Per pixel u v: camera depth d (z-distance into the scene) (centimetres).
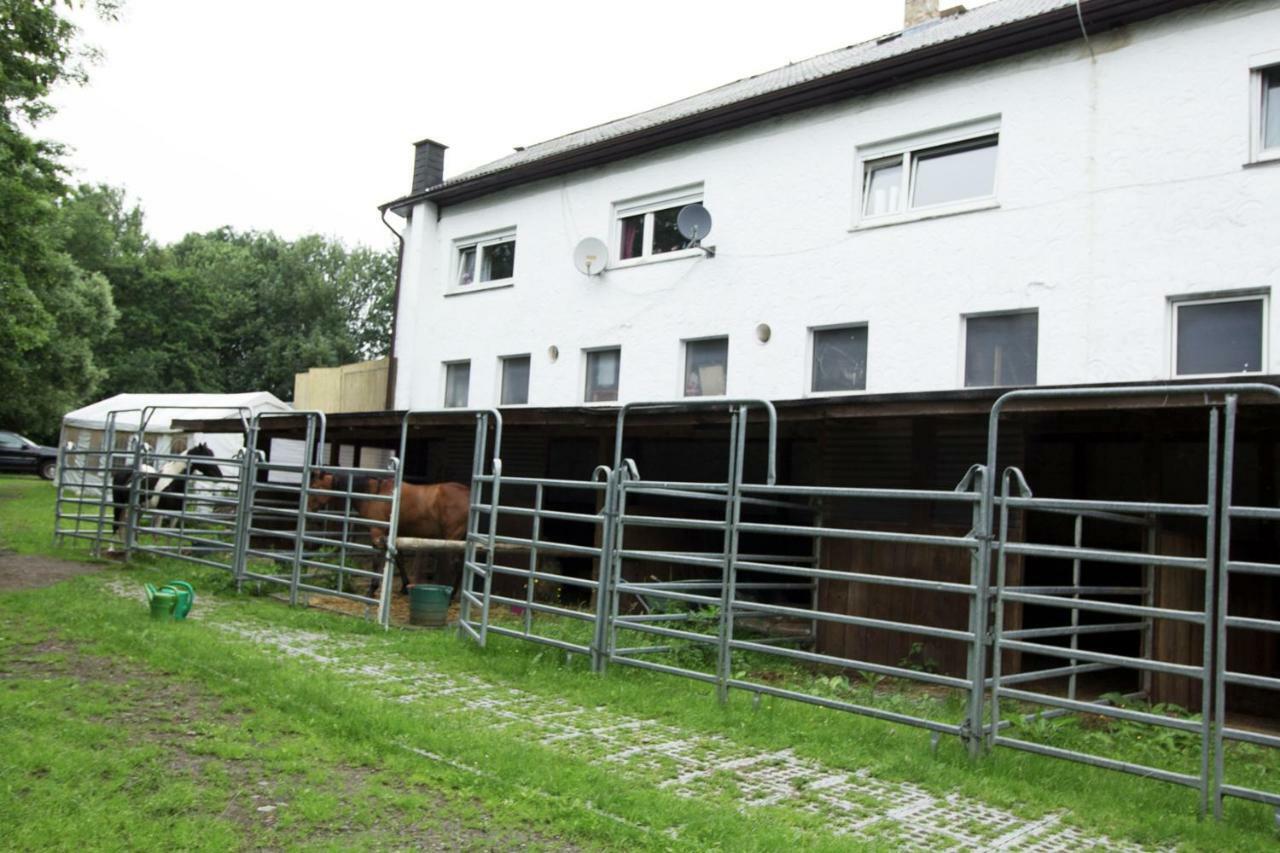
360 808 448
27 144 1588
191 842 398
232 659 742
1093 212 1075
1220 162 995
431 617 1002
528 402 1711
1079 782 538
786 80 1597
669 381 1486
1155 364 1016
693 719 648
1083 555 538
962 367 1174
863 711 615
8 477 3622
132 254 5478
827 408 895
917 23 1764
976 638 574
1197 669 495
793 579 1224
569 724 630
